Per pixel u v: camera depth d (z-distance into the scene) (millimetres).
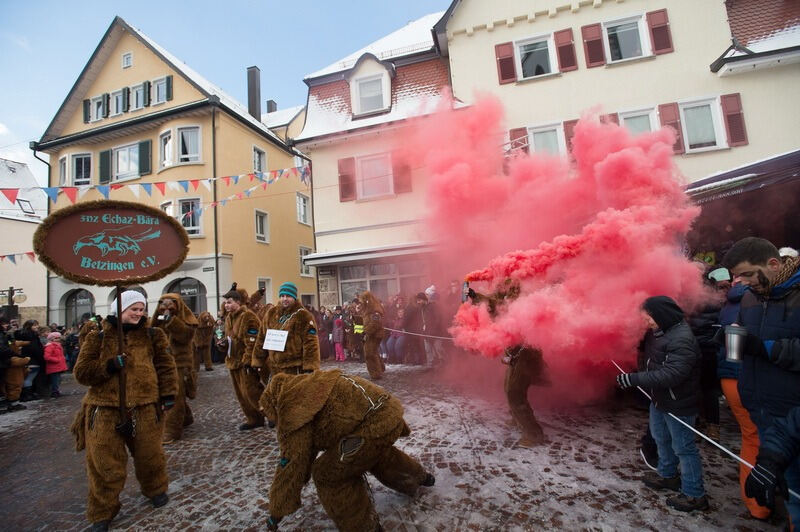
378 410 2309
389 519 2594
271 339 4125
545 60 11109
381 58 13117
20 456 4488
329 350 10617
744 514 2424
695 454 2508
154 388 3021
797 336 1937
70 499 3320
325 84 13055
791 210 5828
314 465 2295
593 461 3189
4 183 22469
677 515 2443
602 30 10719
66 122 17609
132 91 16531
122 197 15828
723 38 10086
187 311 4840
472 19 11422
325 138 11680
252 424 4746
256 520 2730
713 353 3428
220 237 14516
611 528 2354
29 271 21141
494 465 3244
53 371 7859
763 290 2070
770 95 9758
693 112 10219
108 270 2830
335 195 11852
